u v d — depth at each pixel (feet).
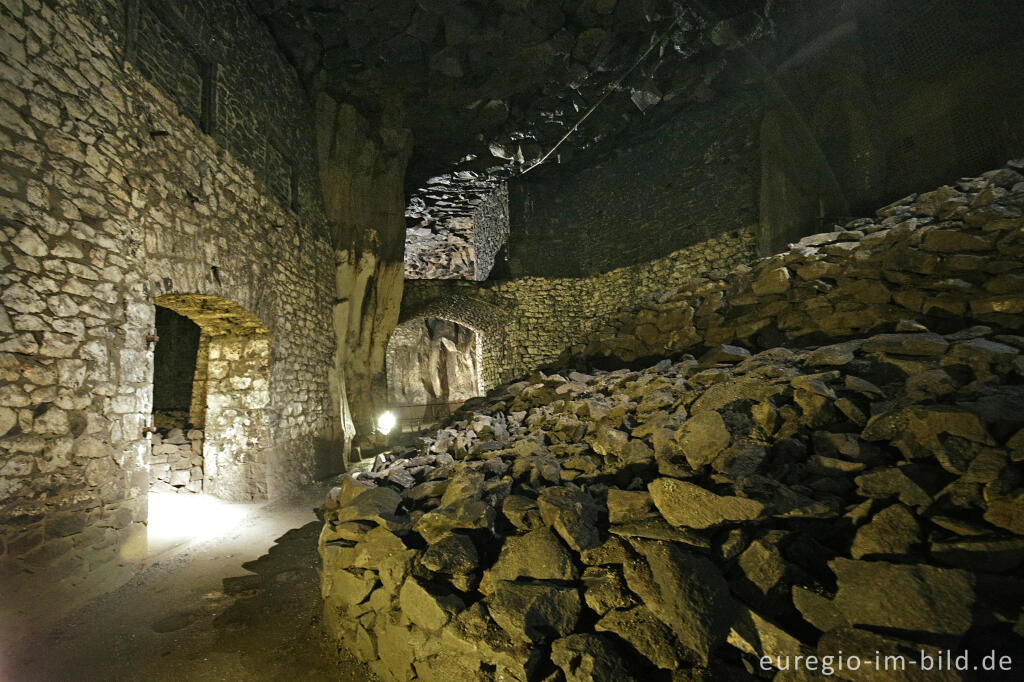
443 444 11.02
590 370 13.94
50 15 9.33
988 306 7.84
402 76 23.66
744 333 11.35
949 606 3.90
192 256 13.53
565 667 4.77
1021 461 4.61
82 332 9.65
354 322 27.48
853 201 16.53
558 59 22.84
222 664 7.09
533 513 6.48
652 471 7.03
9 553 7.91
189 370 23.06
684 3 19.74
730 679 4.33
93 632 8.05
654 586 4.96
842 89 16.58
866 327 9.40
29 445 8.42
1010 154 12.42
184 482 16.89
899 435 5.54
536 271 34.50
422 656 5.85
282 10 19.26
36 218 8.83
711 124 26.96
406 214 39.60
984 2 12.46
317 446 21.86
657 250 29.81
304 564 10.85
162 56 13.03
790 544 5.01
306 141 23.08
